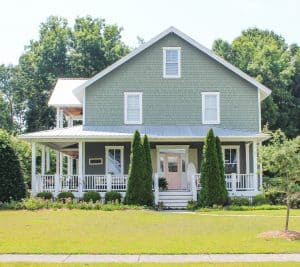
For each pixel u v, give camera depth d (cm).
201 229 1702
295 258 1194
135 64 3173
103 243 1398
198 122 3155
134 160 2730
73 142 3008
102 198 2789
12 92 6556
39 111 6050
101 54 5934
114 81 3159
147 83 3166
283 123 5072
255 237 1503
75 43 6128
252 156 3209
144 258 1198
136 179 2712
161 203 2722
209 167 2709
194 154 3164
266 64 5088
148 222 1920
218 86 3180
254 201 2764
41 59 6034
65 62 6028
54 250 1292
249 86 3188
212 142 2734
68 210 2467
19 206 2536
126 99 3150
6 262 1145
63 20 6369
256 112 3170
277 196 2802
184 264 1116
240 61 5353
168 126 3139
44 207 2555
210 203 2672
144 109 3150
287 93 5100
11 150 2741
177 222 1923
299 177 1602
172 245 1361
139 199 2698
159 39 3178
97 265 1107
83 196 2772
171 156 3175
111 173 3133
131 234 1576
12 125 6775
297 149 1634
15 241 1429
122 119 3139
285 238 1464
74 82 3875
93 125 3128
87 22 6350
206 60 3191
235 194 2842
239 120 3164
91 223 1877
